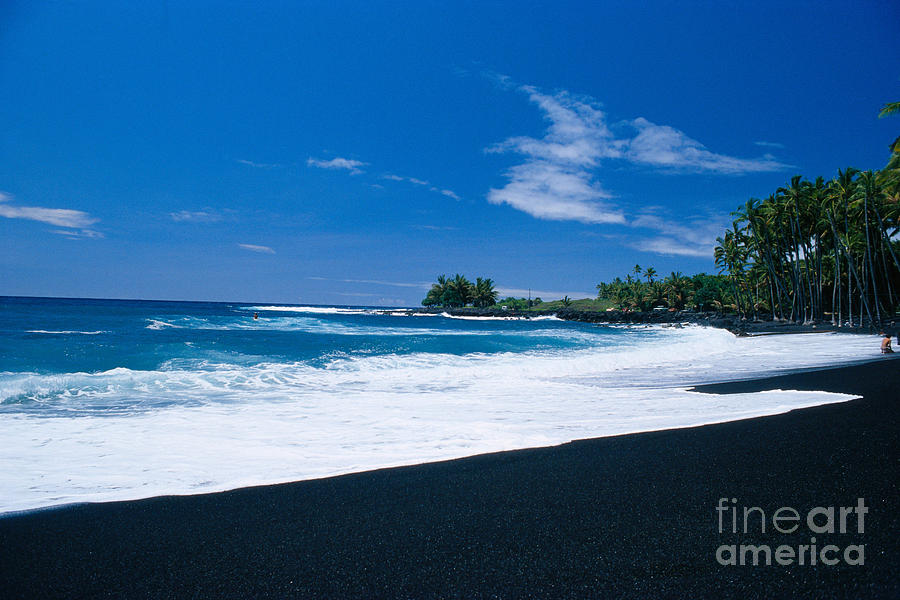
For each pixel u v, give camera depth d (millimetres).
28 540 2727
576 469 3986
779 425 5609
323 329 28969
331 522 2953
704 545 2529
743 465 3988
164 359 12273
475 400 7992
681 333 40938
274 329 26094
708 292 79562
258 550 2582
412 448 4805
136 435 5406
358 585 2189
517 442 5035
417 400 7941
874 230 41688
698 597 2027
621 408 7188
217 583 2232
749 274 65312
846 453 4316
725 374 12188
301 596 2102
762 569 2266
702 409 7012
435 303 127438
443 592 2105
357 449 4785
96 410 6898
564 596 2049
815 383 9789
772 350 20891
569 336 30750
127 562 2461
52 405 7254
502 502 3250
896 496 3221
